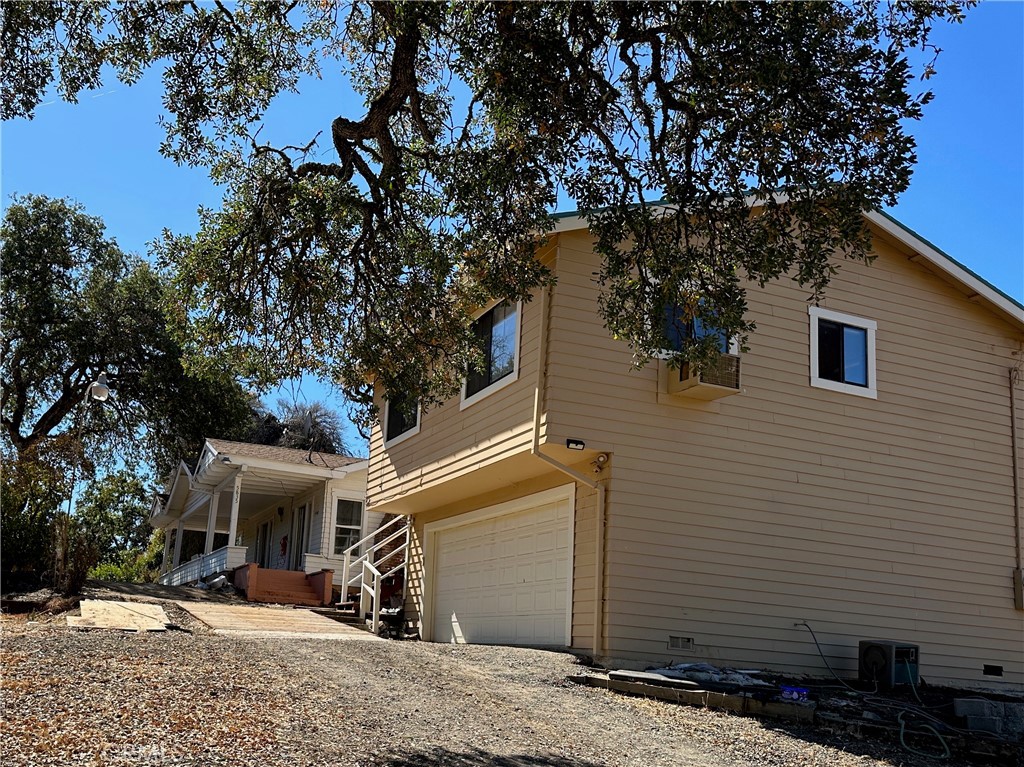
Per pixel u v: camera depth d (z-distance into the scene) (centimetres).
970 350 1569
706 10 840
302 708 771
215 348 1116
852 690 1120
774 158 877
